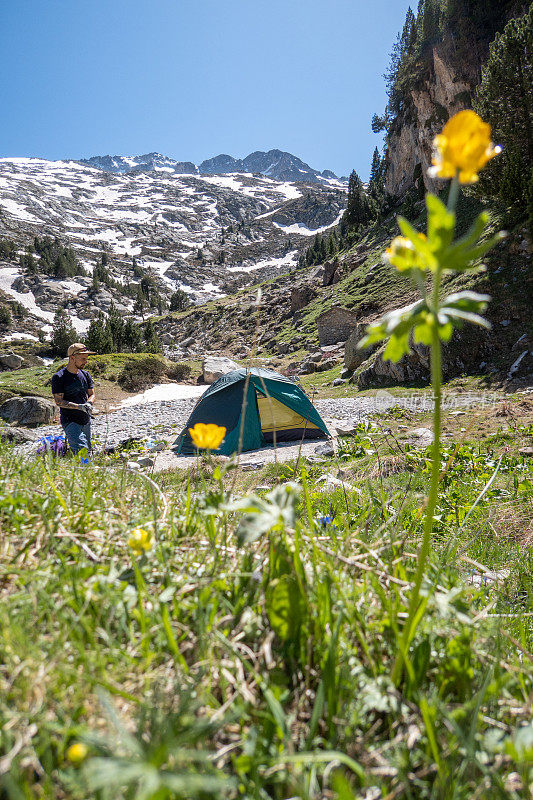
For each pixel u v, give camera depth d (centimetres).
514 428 1030
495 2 4225
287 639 123
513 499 549
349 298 4347
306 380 3112
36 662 102
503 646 166
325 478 529
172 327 8731
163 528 184
